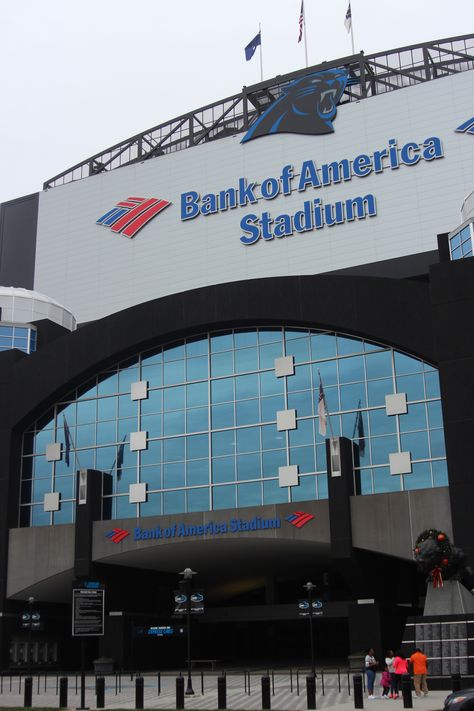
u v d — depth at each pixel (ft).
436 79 222.48
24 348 202.28
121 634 161.48
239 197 239.30
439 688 100.48
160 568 180.04
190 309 169.99
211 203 242.99
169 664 174.09
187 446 166.30
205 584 204.95
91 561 161.79
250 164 240.53
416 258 211.61
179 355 173.37
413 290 152.25
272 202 234.58
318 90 237.86
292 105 239.71
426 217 214.28
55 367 179.93
